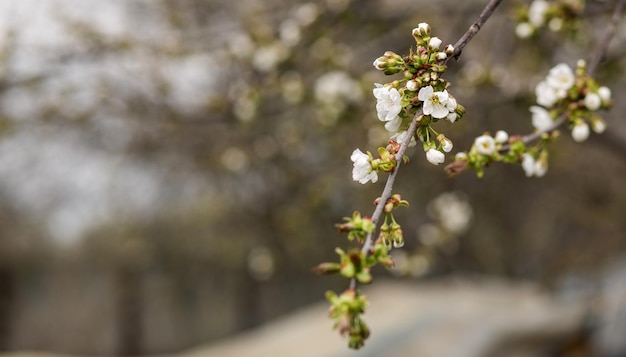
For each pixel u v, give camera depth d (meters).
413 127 1.48
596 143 4.94
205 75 5.92
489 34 5.23
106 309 20.22
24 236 18.97
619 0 2.57
